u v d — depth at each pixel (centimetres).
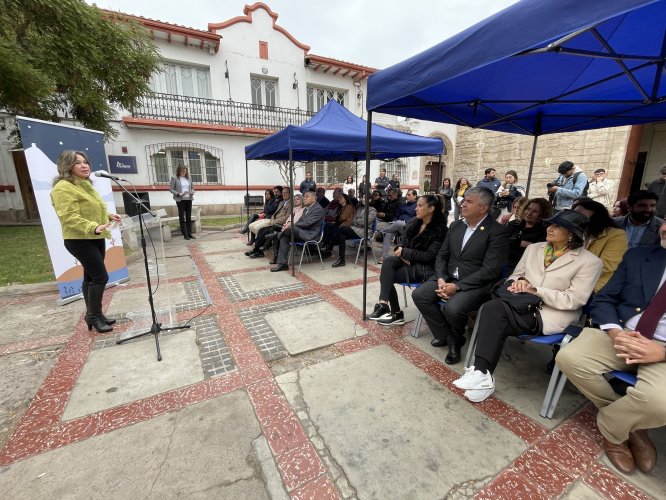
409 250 304
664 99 258
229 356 265
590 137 1020
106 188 425
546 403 193
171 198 1112
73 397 216
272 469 162
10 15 531
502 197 641
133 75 740
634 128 952
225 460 167
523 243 302
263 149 554
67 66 608
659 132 1034
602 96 319
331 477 157
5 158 923
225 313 349
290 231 502
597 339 179
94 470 161
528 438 180
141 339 295
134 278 474
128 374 241
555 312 207
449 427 188
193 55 1134
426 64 211
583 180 532
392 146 515
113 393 220
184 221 773
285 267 514
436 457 168
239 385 228
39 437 182
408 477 157
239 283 448
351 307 364
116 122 1005
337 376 238
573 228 201
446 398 213
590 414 199
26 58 540
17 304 376
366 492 149
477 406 206
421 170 1568
